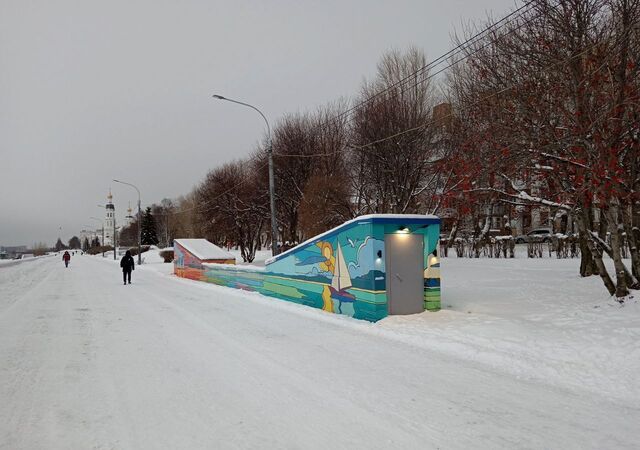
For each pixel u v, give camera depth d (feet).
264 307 40.57
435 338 25.26
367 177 86.74
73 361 22.22
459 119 57.82
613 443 12.86
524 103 32.42
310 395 17.11
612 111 26.43
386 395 17.04
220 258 76.43
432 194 78.07
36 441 13.30
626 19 27.68
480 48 41.75
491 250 85.40
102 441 13.28
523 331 24.86
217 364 21.49
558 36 31.07
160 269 114.83
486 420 14.64
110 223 458.91
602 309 28.37
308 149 101.50
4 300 49.11
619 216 40.24
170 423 14.58
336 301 35.27
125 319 35.09
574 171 30.66
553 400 16.30
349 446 12.88
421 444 12.96
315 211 87.76
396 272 31.63
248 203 120.67
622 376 17.98
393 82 79.41
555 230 96.99
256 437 13.50
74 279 82.53
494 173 38.73
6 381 19.01
